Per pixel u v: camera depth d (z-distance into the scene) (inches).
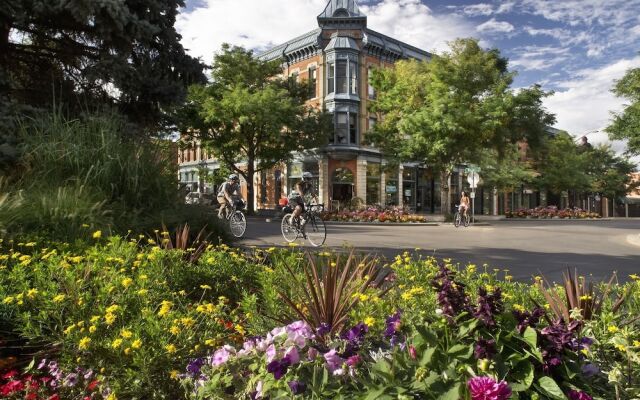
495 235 717.3
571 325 80.4
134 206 304.0
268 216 1244.5
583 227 1011.3
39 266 166.7
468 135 1085.1
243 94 1227.9
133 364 104.7
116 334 113.9
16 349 132.3
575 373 76.1
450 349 74.0
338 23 1555.1
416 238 625.6
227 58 1328.7
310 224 517.7
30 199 259.4
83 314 126.5
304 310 133.9
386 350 96.7
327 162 1528.1
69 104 438.6
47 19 394.3
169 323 115.0
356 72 1539.1
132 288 141.9
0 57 425.1
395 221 1071.0
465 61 1072.8
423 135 1101.1
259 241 499.8
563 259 428.5
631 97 772.0
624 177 2309.3
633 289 159.6
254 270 190.7
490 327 76.9
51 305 125.4
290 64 1674.5
